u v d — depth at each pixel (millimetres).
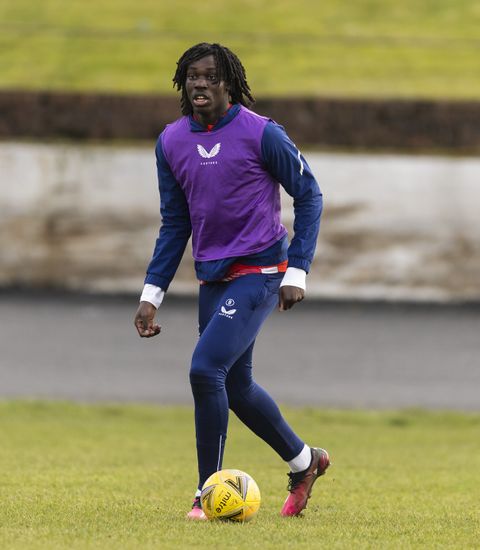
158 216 70625
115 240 70625
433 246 69312
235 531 17281
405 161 69562
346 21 93875
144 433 37250
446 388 47844
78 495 22406
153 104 73188
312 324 61531
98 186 70688
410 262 69375
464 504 22359
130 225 70562
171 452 32656
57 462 29172
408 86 79188
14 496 22016
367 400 45094
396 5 97875
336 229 69688
